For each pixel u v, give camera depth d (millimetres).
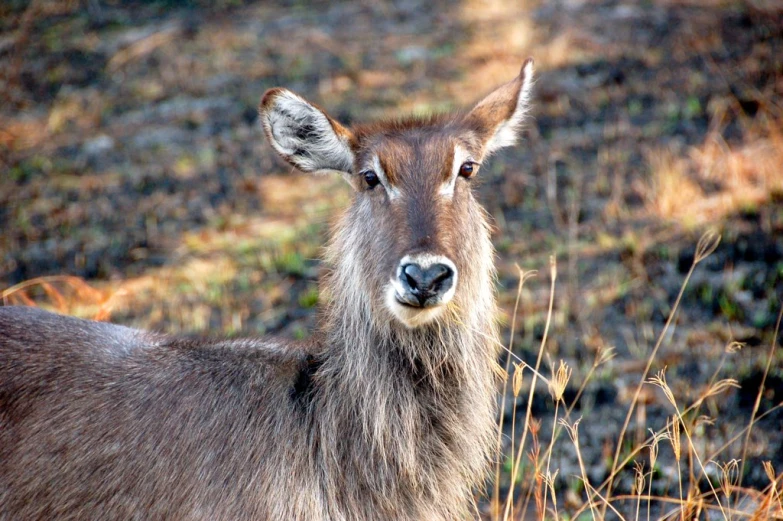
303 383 6863
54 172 15125
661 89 16391
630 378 10008
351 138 7250
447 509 6875
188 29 19984
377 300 6773
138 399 6621
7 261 12633
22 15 19828
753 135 14445
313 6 21312
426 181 6891
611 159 14484
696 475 8586
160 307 11539
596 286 11609
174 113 16828
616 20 19375
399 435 6691
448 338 6875
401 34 19672
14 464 6504
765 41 17500
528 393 9922
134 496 6418
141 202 14227
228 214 13828
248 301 11656
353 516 6617
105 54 18828
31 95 17422
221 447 6484
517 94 7680
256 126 16359
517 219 13250
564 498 8555
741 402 9547
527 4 20781
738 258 11844
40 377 6684
